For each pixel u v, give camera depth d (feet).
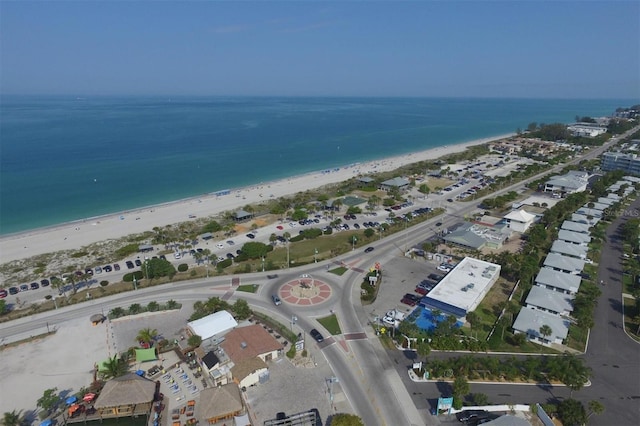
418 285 435.12
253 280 453.17
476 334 351.87
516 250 521.65
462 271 438.81
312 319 376.27
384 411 268.21
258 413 265.54
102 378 302.45
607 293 421.59
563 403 258.78
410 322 353.72
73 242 584.40
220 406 258.57
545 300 388.98
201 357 317.22
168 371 310.86
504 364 299.17
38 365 320.09
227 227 620.49
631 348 335.47
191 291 432.25
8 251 554.87
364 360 320.09
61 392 290.76
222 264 484.33
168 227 634.43
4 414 264.72
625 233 556.10
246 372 288.51
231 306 390.42
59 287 437.17
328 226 615.57
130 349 327.88
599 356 325.01
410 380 298.15
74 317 387.75
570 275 436.76
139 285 447.01
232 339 329.72
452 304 375.86
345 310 391.04
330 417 262.88
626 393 285.84
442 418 262.67
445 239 537.65
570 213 654.94
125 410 270.67
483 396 267.39
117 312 380.17
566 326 352.90
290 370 308.19
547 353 328.49
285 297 414.82
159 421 259.19
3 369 315.37
